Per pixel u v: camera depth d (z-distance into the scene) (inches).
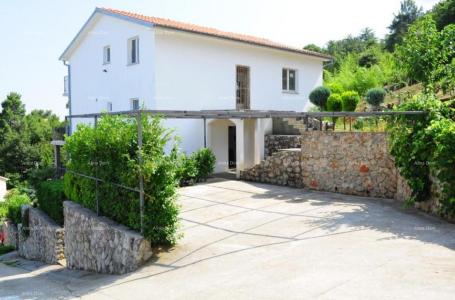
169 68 661.9
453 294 201.0
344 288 217.0
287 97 869.2
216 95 732.7
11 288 321.4
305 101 911.7
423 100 420.2
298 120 754.2
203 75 709.9
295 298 209.8
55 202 523.2
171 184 323.9
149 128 328.2
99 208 388.8
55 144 746.2
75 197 453.7
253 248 308.8
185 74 684.1
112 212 364.2
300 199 501.7
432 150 381.7
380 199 491.2
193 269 275.4
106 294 251.0
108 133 360.8
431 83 457.1
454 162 351.9
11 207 764.6
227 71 750.5
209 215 425.4
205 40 709.3
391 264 251.6
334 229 349.7
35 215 582.2
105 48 778.2
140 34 674.8
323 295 209.9
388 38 2222.0
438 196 378.6
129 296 240.8
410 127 416.5
